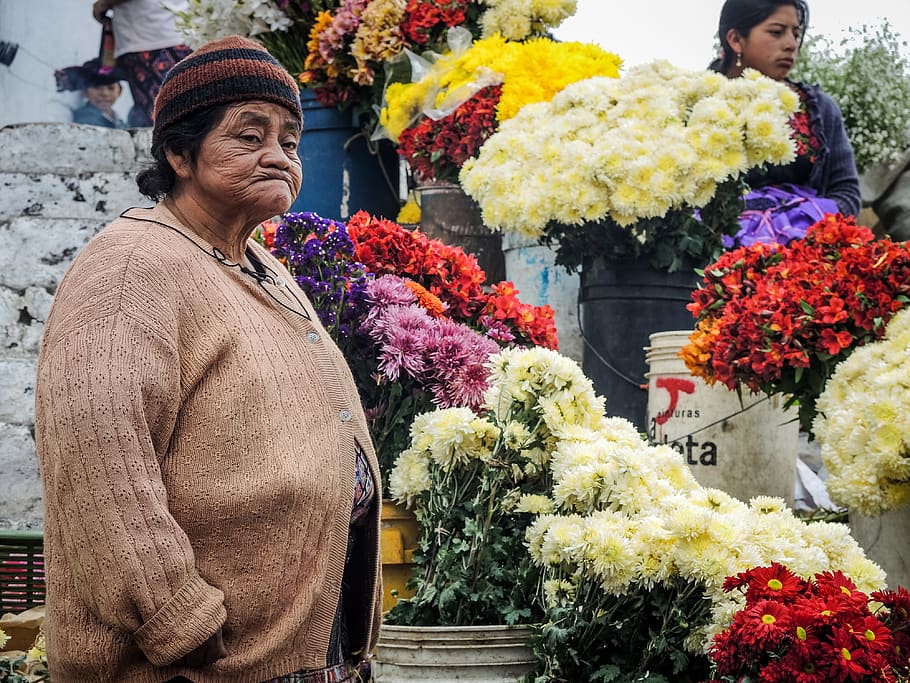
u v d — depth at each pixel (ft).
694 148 11.60
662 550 7.48
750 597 6.70
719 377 10.23
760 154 11.83
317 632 5.34
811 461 15.55
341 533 5.46
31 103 20.10
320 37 14.51
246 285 5.61
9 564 10.42
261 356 5.34
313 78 14.82
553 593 7.81
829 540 7.93
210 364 5.21
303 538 5.24
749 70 12.15
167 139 5.64
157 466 4.89
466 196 14.20
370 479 5.92
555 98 12.25
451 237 14.23
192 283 5.30
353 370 10.11
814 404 10.34
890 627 6.72
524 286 13.74
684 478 8.45
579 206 11.50
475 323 11.39
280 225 10.46
